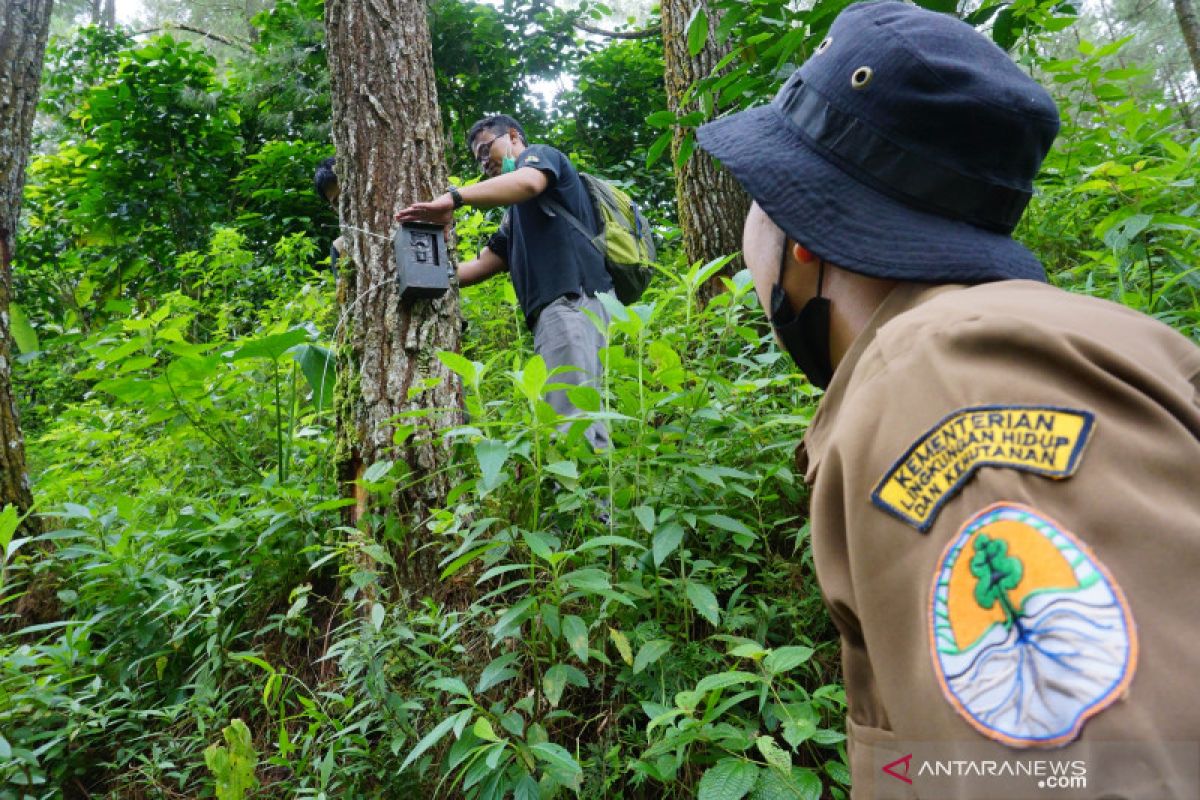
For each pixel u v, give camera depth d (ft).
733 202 12.34
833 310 2.69
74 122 30.25
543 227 9.55
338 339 8.06
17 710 5.79
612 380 6.63
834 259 2.39
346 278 8.05
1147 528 1.52
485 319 12.80
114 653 7.04
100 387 8.61
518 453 5.25
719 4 8.52
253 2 48.47
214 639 6.47
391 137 8.05
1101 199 8.60
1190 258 6.49
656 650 4.80
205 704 6.26
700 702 5.00
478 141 11.36
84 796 6.35
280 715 6.37
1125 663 1.43
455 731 4.38
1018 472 1.65
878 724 2.27
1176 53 39.65
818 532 2.21
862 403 2.03
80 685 6.84
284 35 28.81
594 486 6.05
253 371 10.71
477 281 10.73
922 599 1.72
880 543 1.85
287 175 25.23
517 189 8.73
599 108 28.96
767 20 8.26
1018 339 1.80
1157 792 1.34
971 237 2.34
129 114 25.00
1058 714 1.45
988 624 1.59
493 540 5.12
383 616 5.45
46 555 8.22
